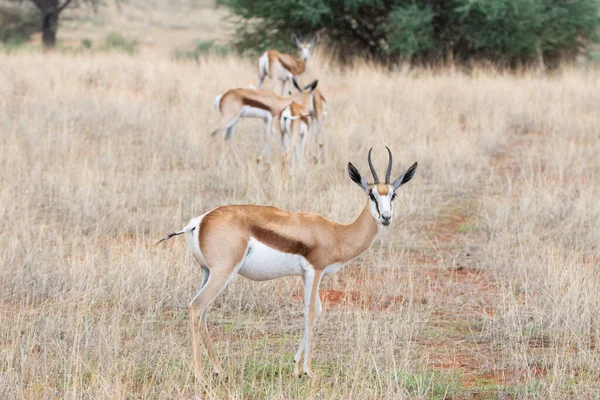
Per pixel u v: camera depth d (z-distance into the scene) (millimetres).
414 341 14742
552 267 18156
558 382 12578
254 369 12969
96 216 21672
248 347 14148
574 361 13750
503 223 22156
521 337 14820
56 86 40625
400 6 57000
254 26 61781
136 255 17844
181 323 15422
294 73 44000
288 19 58562
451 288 17781
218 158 28859
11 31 86688
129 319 15250
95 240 19453
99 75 46500
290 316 15953
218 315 15891
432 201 25000
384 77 47562
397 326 14812
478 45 55531
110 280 16594
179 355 13477
